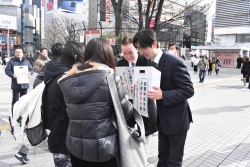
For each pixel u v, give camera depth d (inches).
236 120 217.5
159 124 89.0
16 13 2331.4
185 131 85.7
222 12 1513.3
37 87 93.0
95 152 66.4
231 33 1498.5
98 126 66.5
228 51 1320.1
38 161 130.0
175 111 84.2
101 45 73.2
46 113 89.9
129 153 69.2
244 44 1487.5
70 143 71.2
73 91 66.7
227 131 186.2
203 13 361.1
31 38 2549.2
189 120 90.9
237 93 379.6
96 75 66.8
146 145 91.0
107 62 73.7
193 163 130.9
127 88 90.9
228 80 583.8
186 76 80.4
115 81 69.5
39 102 89.6
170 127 84.4
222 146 155.7
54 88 85.0
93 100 66.3
